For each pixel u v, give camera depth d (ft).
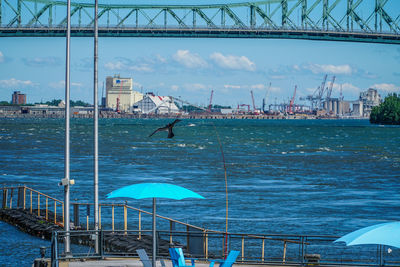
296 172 394.93
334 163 468.34
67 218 122.52
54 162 448.24
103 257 115.55
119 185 314.35
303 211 237.66
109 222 203.62
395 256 165.17
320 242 181.27
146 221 209.05
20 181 323.98
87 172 379.35
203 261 116.67
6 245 165.99
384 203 260.42
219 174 378.53
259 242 178.19
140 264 109.09
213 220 215.10
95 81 136.87
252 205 249.75
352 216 228.22
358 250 171.22
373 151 620.90
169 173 382.83
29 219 191.21
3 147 623.36
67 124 123.65
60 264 109.50
